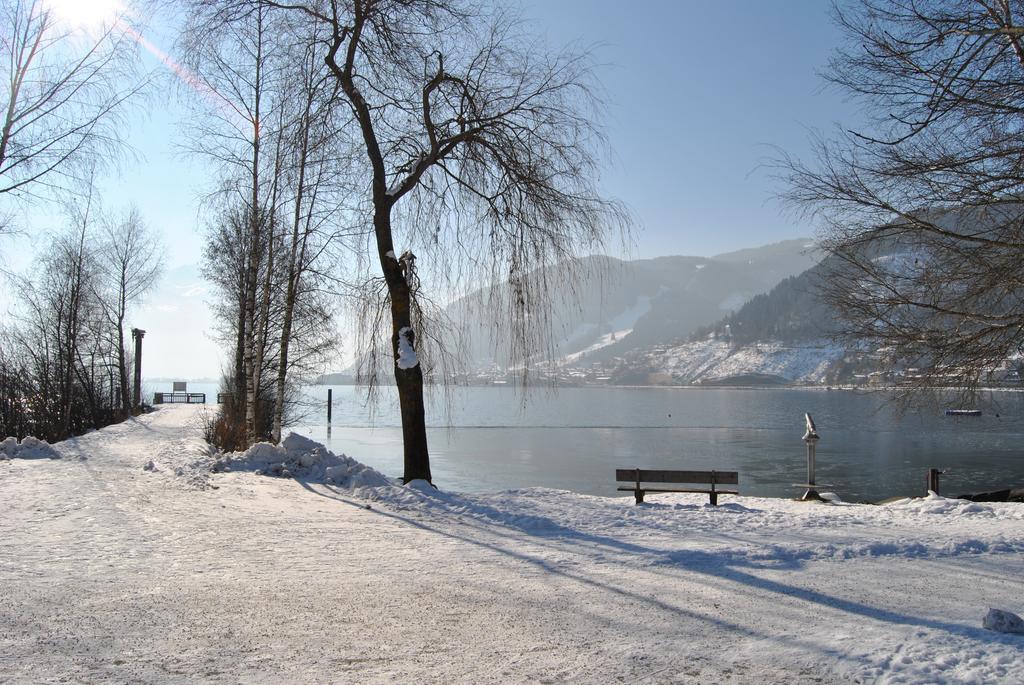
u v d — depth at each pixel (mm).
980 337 12078
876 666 4559
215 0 13438
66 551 7266
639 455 35750
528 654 4773
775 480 27188
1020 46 9328
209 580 6422
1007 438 46094
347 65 13484
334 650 4766
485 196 13586
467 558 7703
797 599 6230
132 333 49781
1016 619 5297
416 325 14281
